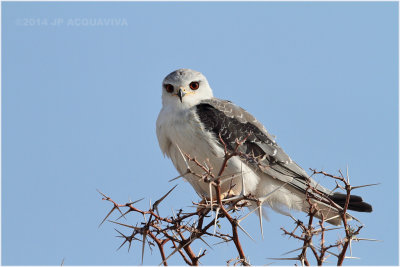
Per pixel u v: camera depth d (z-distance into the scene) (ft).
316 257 20.24
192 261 21.77
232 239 21.09
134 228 20.92
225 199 21.68
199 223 23.26
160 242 21.29
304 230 20.84
